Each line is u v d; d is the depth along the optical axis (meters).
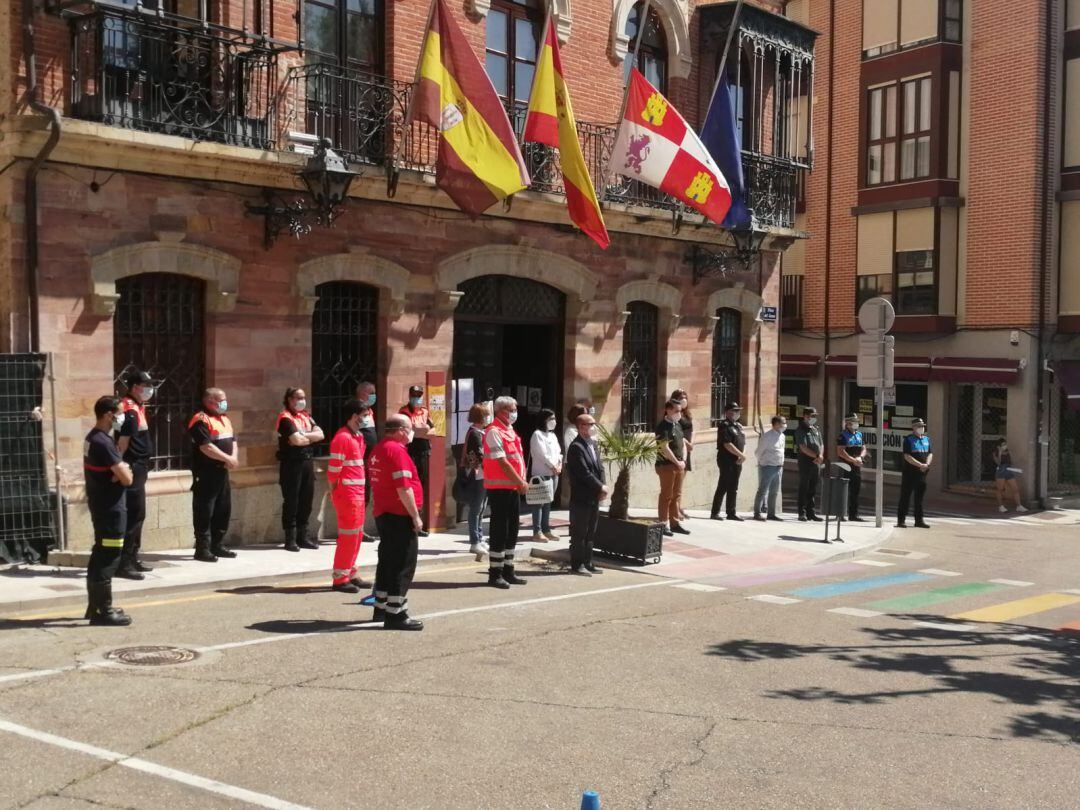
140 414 10.65
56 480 11.09
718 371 20.17
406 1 14.35
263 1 12.86
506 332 16.95
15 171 10.89
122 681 7.34
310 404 13.70
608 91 17.34
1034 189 24.20
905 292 26.44
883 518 21.23
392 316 14.28
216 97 12.33
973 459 26.00
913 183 25.98
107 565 8.94
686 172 16.08
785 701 7.73
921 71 25.86
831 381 28.28
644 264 17.98
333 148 13.33
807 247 28.84
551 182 15.95
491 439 11.52
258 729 6.54
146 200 11.82
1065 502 24.72
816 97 28.47
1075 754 6.83
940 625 10.70
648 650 9.01
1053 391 25.05
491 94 13.59
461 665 8.20
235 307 12.69
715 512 17.78
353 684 7.55
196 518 11.62
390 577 9.30
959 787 6.17
